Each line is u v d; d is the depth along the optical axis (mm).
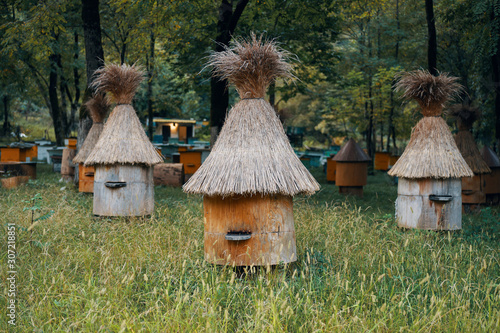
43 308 4270
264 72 5469
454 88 8172
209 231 5273
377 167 26750
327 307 4355
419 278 5090
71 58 25109
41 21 13016
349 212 9242
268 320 4000
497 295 4691
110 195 8297
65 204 8961
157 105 31625
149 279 5105
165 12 13289
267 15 16062
